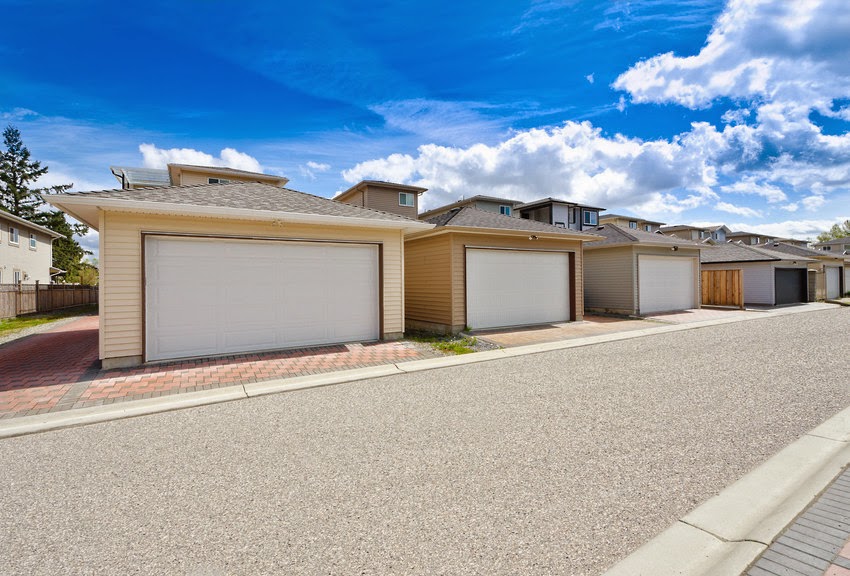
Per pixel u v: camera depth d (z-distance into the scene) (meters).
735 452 3.56
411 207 27.28
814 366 6.79
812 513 2.61
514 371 6.94
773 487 2.94
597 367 7.09
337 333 9.39
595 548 2.31
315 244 9.12
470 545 2.37
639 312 15.74
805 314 15.73
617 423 4.34
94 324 14.32
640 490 2.95
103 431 4.45
